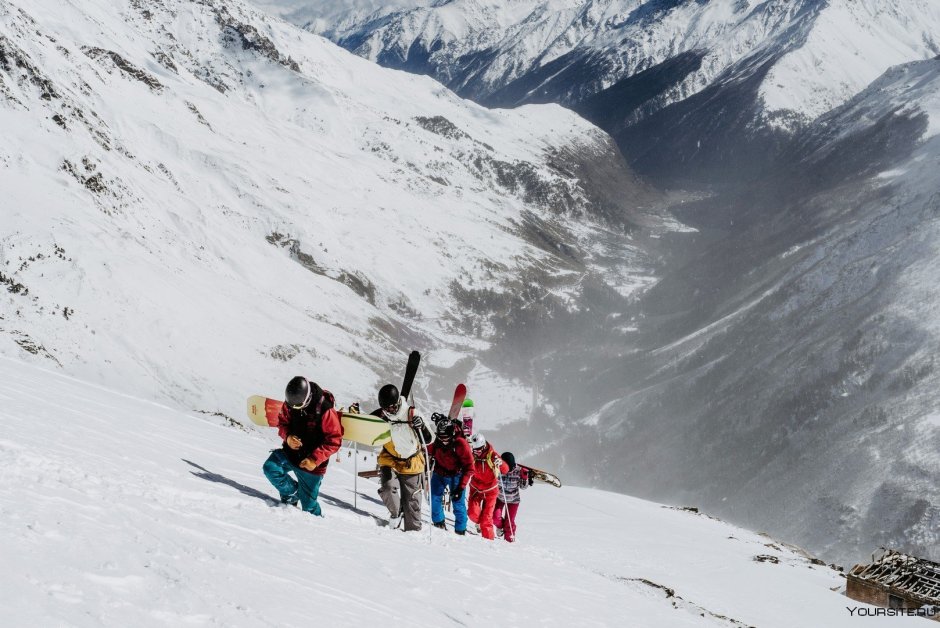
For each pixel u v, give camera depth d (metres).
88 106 161.12
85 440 7.78
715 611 13.83
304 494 8.19
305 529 7.26
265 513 7.37
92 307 82.75
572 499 30.45
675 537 23.34
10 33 163.00
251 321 110.81
